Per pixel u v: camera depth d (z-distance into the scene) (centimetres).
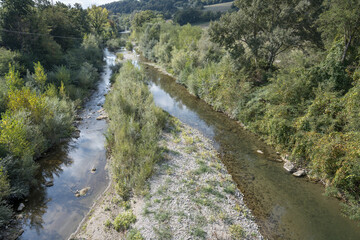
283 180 1424
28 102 1658
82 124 2134
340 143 1243
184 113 2516
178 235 955
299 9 2500
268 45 2534
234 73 2616
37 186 1313
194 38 4562
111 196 1227
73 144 1788
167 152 1609
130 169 1338
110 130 1827
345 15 1558
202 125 2219
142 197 1186
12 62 2464
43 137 1617
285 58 2611
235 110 2320
